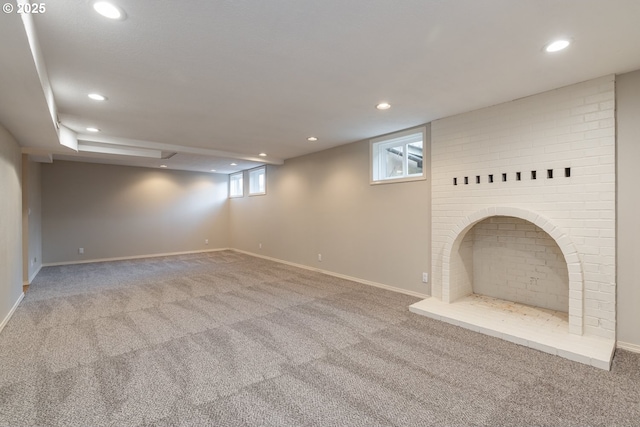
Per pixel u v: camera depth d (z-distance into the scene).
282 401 1.99
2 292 3.25
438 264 3.95
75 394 2.05
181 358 2.56
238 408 1.92
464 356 2.59
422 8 1.75
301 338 2.96
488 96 3.14
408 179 4.36
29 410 1.88
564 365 2.43
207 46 2.14
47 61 2.31
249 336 3.00
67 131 4.25
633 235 2.61
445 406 1.95
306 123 4.09
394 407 1.94
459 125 3.71
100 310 3.78
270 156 6.62
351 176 5.29
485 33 2.02
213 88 2.89
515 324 3.08
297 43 2.12
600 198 2.72
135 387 2.14
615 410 1.90
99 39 2.02
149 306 3.94
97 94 2.99
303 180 6.41
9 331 3.12
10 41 1.60
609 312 2.69
